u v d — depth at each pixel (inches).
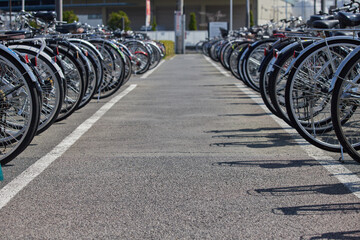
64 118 288.0
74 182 174.7
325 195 158.4
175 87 503.8
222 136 251.0
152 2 2997.0
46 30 287.3
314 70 219.5
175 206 150.6
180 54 1779.0
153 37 2306.8
